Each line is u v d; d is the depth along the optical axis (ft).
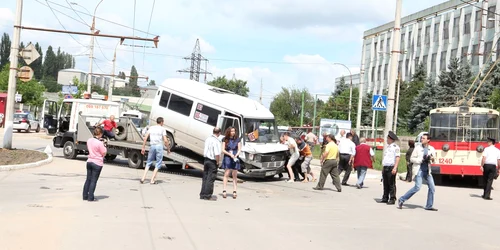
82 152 74.43
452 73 178.09
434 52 222.69
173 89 65.26
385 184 44.93
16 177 48.88
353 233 30.12
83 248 22.79
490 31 184.34
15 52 68.85
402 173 79.92
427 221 36.01
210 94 62.49
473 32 195.11
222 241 25.94
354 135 70.23
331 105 243.81
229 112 59.93
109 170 60.80
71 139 73.31
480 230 33.35
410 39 244.22
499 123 64.44
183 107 63.72
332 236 28.86
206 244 25.09
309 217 35.22
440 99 175.42
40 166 59.77
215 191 47.73
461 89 170.19
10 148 68.95
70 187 43.47
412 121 188.65
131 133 67.77
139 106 190.80
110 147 67.31
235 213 35.01
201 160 65.10
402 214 38.83
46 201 35.45
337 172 52.95
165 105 65.41
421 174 41.37
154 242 24.77
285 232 29.25
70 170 57.31
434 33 223.92
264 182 58.90
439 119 65.31
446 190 60.18
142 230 27.35
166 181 52.80
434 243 28.32
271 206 39.60
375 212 39.27
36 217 29.27
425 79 212.43
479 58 187.62
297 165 61.82
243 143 58.49
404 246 27.17
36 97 216.54
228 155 42.52
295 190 52.06
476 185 68.95
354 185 60.29
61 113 81.66
